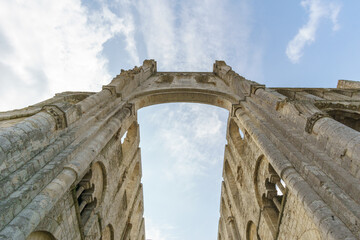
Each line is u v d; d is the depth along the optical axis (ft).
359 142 24.38
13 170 21.42
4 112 46.06
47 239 24.62
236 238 57.57
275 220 38.81
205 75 85.15
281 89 64.28
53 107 29.50
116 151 47.37
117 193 47.14
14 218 18.94
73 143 30.60
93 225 34.68
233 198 60.70
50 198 22.25
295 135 33.27
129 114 52.60
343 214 22.16
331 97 61.57
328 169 26.32
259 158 44.80
